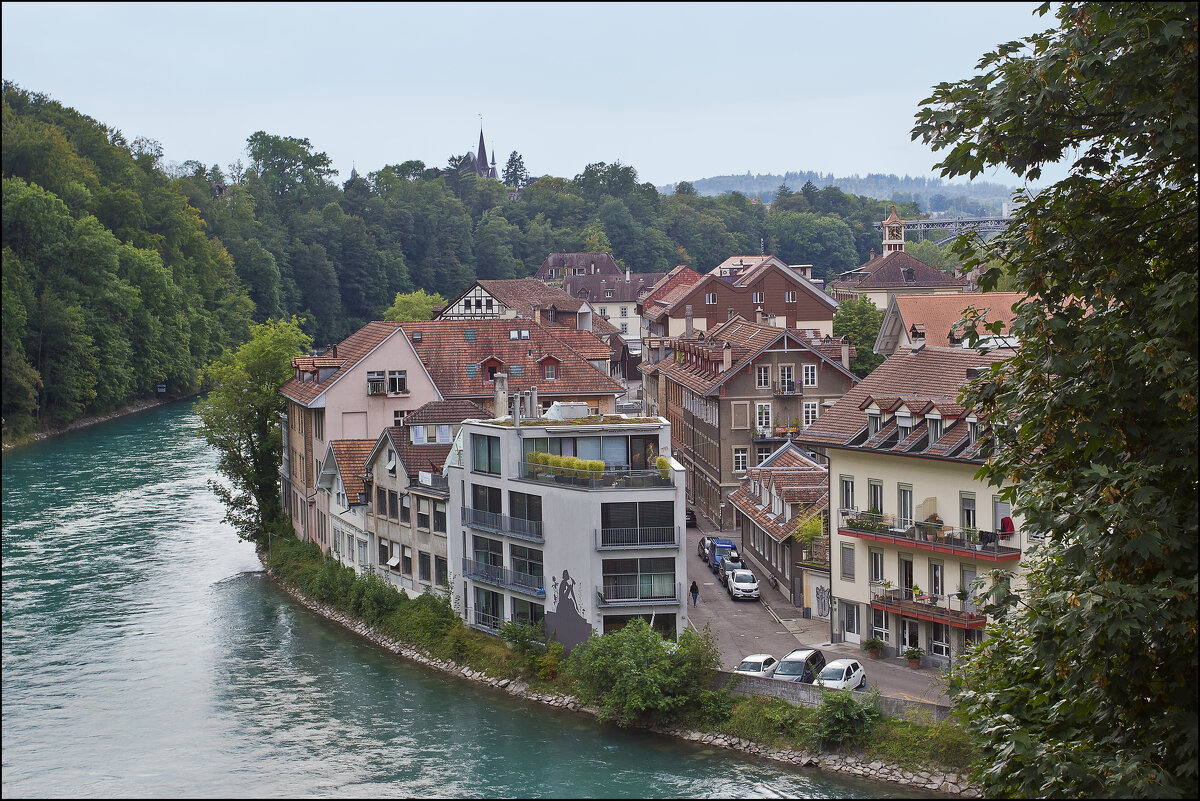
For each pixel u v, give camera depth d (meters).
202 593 79.88
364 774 49.53
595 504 59.16
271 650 68.06
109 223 187.25
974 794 44.94
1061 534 19.95
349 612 74.38
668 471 60.19
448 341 94.38
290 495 97.94
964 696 22.83
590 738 53.44
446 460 70.75
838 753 49.09
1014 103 19.20
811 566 67.19
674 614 59.94
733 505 86.31
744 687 53.38
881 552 59.59
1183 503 18.38
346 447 82.56
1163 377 18.52
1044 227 20.11
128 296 167.62
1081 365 19.20
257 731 54.81
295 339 102.38
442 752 51.94
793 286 153.50
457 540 69.00
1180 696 18.22
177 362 181.25
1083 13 19.06
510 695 60.00
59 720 55.94
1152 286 19.44
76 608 75.06
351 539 81.06
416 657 66.62
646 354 146.00
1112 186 20.09
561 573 61.41
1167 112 18.11
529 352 94.69
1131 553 18.39
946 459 55.25
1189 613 17.53
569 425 64.19
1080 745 20.02
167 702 58.66
